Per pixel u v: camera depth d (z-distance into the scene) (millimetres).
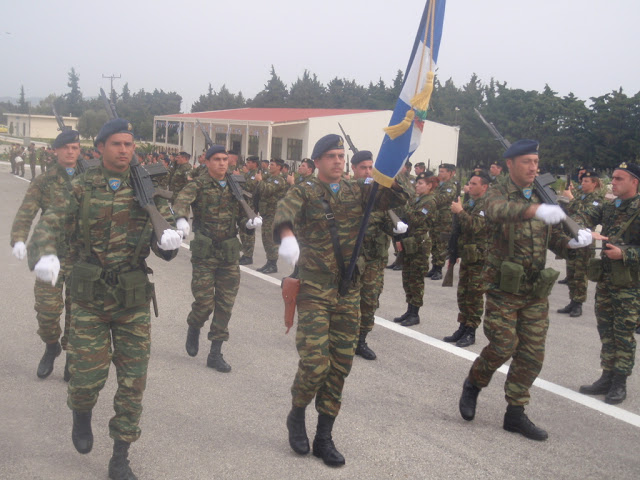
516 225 4125
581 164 33812
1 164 43750
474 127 39906
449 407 4773
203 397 4758
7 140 69438
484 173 6117
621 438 4324
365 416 4531
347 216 3729
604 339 5199
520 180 4191
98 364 3422
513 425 4332
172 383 5020
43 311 4855
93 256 3432
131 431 3451
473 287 6242
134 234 3496
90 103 117625
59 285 4902
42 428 4133
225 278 5367
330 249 3684
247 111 41531
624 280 4852
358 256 3754
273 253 10156
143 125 67438
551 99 35031
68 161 4875
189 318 5578
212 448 3926
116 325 3473
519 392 4270
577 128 33938
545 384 5363
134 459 3748
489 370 4316
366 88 78125
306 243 3717
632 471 3854
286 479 3572
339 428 4301
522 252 4121
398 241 6922
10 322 6504
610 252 4848
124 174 3498
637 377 5590
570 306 8023
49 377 5062
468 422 4500
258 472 3643
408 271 7055
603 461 3973
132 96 117688
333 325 3754
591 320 7738
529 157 4109
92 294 3367
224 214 5328
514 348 4184
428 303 8305
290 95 75938
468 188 6215
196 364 5512
